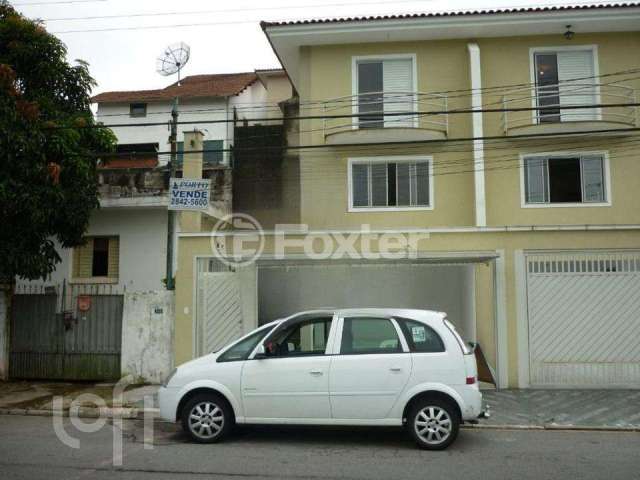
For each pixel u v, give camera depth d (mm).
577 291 11711
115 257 17656
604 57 16203
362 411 7555
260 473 6551
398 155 16359
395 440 8086
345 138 16203
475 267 13094
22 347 13070
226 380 7809
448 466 6840
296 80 19906
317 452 7473
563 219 15844
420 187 16312
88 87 14023
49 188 11961
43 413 10297
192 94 25781
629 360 11500
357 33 16453
